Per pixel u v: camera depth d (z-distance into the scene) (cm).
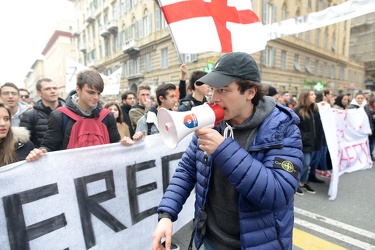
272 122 98
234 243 107
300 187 390
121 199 189
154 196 213
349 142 475
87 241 168
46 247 151
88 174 171
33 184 147
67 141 192
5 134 165
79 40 4028
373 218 297
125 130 358
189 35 232
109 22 2669
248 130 104
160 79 1959
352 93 2991
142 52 2186
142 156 204
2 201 137
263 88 100
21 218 143
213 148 86
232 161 85
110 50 2884
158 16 1920
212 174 111
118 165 188
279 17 1869
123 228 190
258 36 264
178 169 130
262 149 97
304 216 304
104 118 212
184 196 123
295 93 2077
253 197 86
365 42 3222
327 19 312
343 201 347
